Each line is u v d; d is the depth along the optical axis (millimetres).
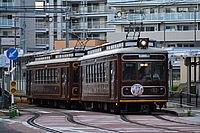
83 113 62500
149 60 58125
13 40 159500
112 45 62906
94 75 66375
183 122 47344
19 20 164750
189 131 38312
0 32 164250
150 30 159875
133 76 57812
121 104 59312
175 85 120375
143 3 155750
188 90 75625
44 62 85062
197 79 117312
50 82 82250
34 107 85125
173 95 95625
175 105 71188
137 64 57875
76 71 75312
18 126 44812
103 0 182625
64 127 42844
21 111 68375
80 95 73000
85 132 37875
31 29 173375
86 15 179500
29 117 55844
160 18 157125
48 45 180500
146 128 41000
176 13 156500
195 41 147125
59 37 182625
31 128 42469
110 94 60250
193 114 56906
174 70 151250
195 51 73312
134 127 42031
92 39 164875
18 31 164875
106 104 63438
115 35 157250
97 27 182875
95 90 65938
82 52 75938
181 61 122500
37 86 88375
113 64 59094
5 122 49281
